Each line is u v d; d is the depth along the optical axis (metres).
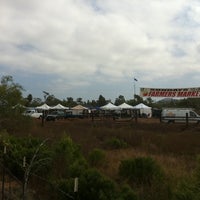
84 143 20.95
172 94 41.75
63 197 8.93
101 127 33.69
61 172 11.46
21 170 11.11
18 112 27.55
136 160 11.95
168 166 14.02
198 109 74.00
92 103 109.62
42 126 33.34
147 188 10.45
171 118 43.72
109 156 16.45
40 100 97.06
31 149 11.93
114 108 60.41
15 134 23.59
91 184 8.89
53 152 12.43
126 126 35.66
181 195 7.33
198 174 7.56
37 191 9.99
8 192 9.64
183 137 24.25
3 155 11.50
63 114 60.97
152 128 33.47
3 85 27.67
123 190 9.14
